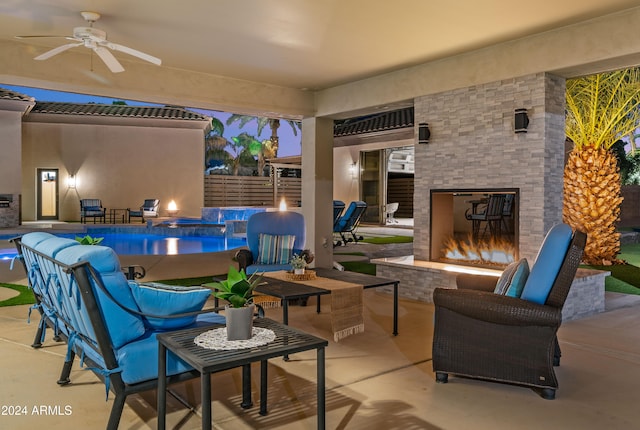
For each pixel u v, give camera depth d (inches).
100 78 243.1
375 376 136.7
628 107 320.2
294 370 141.1
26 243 133.3
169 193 714.2
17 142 571.5
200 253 374.0
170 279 271.1
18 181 571.2
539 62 205.9
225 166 1455.5
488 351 127.6
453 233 249.9
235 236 519.8
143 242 511.2
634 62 191.5
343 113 306.0
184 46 226.7
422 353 156.9
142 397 121.5
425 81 251.4
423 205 254.5
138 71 253.0
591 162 335.0
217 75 277.0
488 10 181.2
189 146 720.3
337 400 120.6
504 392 126.3
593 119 326.6
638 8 178.1
